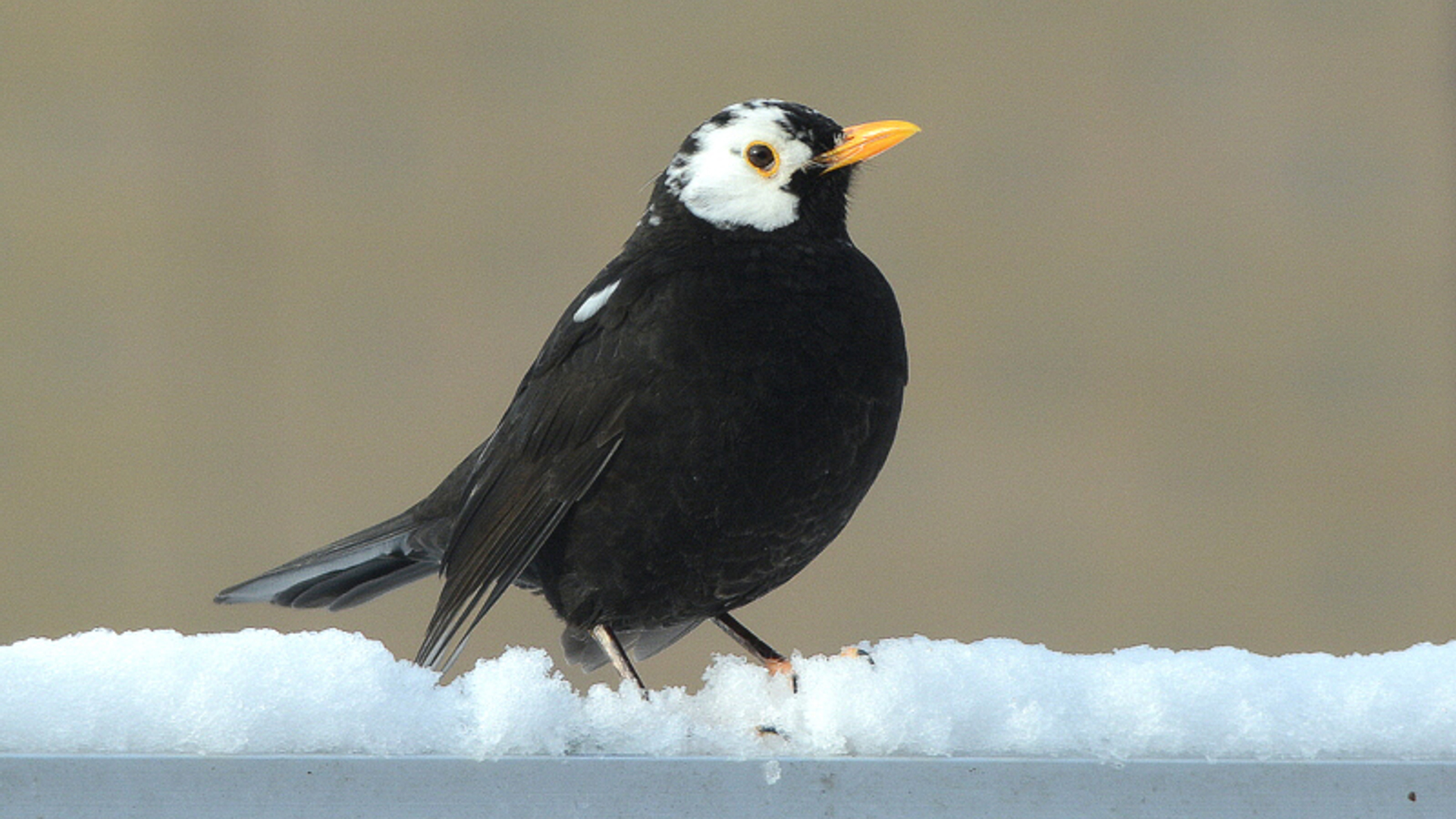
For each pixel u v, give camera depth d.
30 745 5.23
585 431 5.36
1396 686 5.25
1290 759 5.24
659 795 5.23
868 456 5.36
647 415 5.35
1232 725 5.25
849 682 5.25
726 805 5.23
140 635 5.25
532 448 5.38
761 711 5.27
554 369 5.38
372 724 5.23
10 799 5.21
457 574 5.38
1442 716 5.25
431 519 5.45
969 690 5.25
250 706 5.23
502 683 5.24
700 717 5.29
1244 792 5.23
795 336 5.35
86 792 5.21
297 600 5.46
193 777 5.21
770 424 5.35
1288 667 5.27
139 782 5.21
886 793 5.23
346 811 5.22
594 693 5.25
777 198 5.39
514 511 5.38
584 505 5.36
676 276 5.36
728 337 5.35
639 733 5.25
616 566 5.36
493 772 5.23
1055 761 5.23
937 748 5.25
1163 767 5.23
